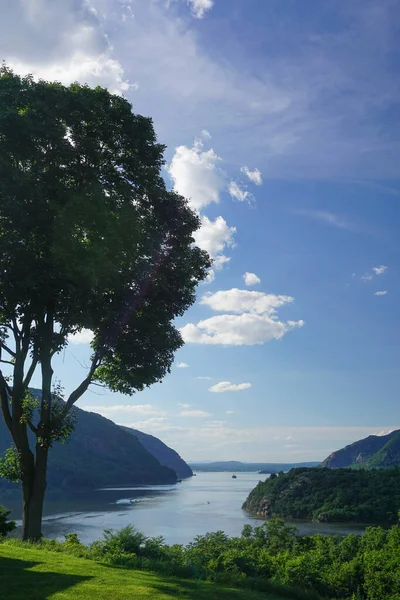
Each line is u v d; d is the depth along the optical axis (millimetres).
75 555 17922
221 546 27438
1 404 21703
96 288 19406
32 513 20922
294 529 49375
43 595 10078
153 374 23031
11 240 18734
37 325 20922
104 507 187125
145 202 23031
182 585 12914
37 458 21406
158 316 22734
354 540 49781
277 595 14945
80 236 19516
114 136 22109
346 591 28297
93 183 20109
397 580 30141
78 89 21781
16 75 20438
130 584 11781
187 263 23391
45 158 20469
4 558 14531
